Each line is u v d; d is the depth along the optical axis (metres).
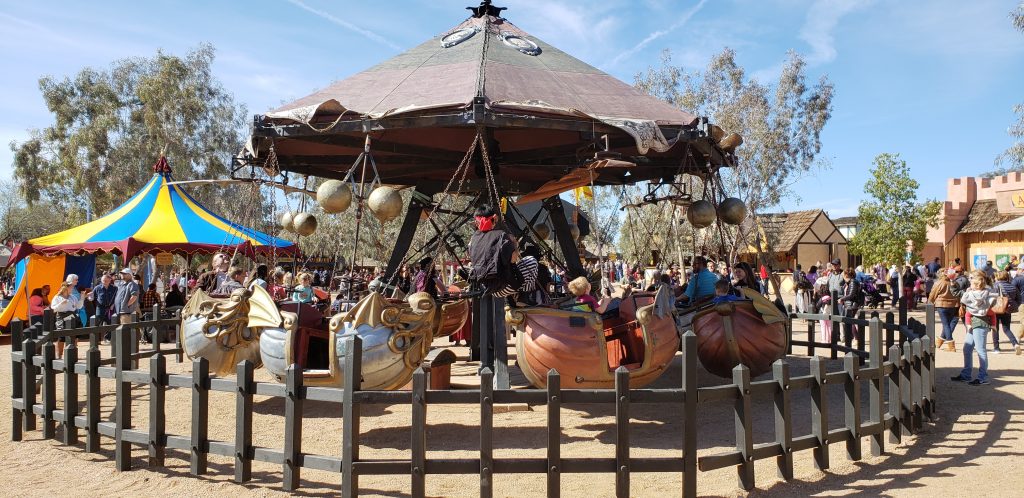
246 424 5.18
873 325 6.09
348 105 7.90
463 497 4.99
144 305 18.53
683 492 4.77
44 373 6.60
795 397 8.96
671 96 34.28
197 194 40.53
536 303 7.50
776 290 9.95
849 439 5.78
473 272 7.21
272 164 8.82
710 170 9.70
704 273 10.23
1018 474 5.41
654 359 7.14
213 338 8.05
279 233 18.69
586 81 9.08
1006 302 12.69
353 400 4.71
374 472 4.69
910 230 32.56
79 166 40.78
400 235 10.45
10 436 6.78
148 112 39.66
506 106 7.16
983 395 8.78
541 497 4.99
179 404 8.49
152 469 5.58
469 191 10.19
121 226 16.84
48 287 16.56
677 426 7.19
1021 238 38.19
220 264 13.61
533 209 15.46
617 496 4.66
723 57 33.84
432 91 7.90
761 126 32.75
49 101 42.59
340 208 7.08
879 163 33.31
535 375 7.09
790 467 5.33
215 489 5.10
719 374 9.03
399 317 6.76
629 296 8.04
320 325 7.85
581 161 9.61
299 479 5.03
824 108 35.25
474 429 7.00
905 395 6.65
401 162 10.22
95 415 6.05
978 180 42.50
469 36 9.89
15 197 65.75
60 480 5.39
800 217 46.38
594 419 7.53
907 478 5.35
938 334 16.91
